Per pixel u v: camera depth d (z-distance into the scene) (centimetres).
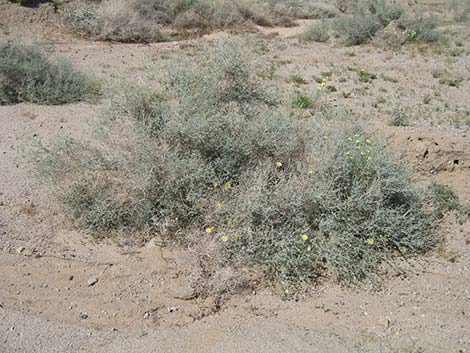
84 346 408
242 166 553
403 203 544
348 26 1365
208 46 1271
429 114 819
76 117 781
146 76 859
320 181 520
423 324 432
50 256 491
